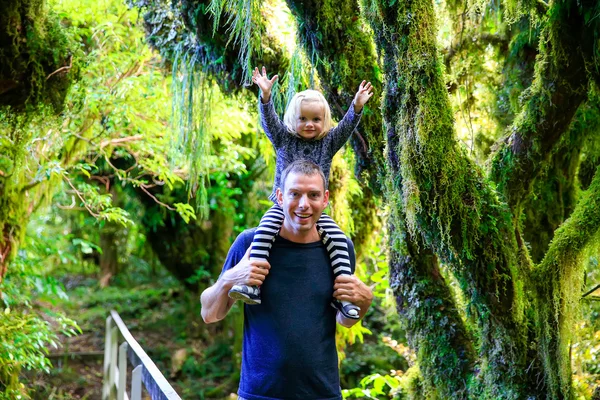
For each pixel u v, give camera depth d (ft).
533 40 12.37
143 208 31.96
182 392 29.71
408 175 8.82
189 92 13.65
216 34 11.94
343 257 7.23
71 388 25.98
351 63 10.16
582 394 11.61
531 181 10.34
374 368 28.14
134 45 19.07
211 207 29.17
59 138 17.60
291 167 7.00
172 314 37.93
